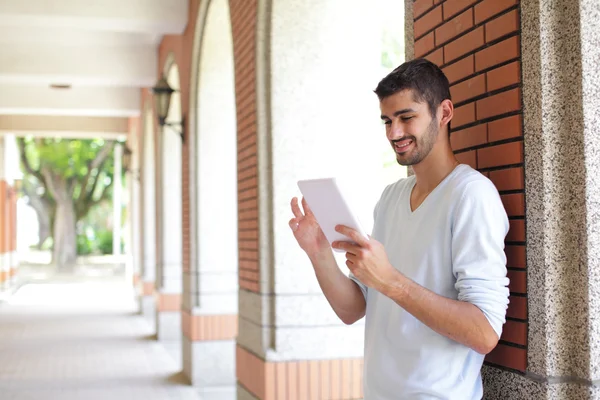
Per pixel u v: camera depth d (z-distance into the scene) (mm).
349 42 5344
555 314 2320
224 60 8234
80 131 19094
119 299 19984
